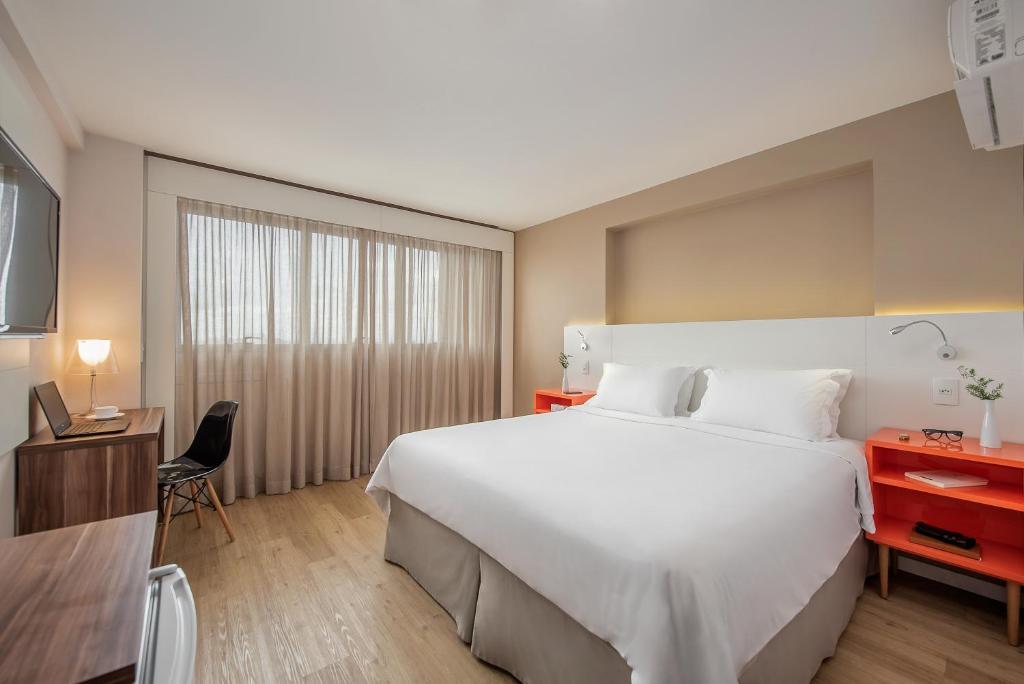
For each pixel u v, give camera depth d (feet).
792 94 7.52
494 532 5.23
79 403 8.62
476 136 9.02
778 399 8.21
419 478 6.89
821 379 8.10
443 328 14.74
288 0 5.44
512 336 16.63
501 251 16.34
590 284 13.73
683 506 4.62
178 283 10.14
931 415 7.48
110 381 8.91
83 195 8.71
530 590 4.92
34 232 6.15
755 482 5.44
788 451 6.97
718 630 3.39
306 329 11.78
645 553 3.79
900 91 7.45
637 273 13.08
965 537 6.42
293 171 10.78
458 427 8.78
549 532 4.55
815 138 8.95
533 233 15.89
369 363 13.01
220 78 7.06
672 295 12.20
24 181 5.76
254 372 11.09
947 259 7.48
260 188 11.10
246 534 8.91
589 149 9.62
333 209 12.25
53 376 7.69
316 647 5.65
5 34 5.40
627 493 5.02
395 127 8.64
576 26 5.88
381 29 5.95
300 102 7.77
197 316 10.32
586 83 7.18
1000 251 7.05
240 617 6.23
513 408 16.62
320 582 7.16
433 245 14.53
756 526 4.36
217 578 7.25
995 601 6.78
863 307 8.92
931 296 7.62
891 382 7.91
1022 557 6.18
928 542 6.48
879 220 8.13
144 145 9.36
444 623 6.18
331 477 12.30
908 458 7.54
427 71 6.88
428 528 6.88
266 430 11.18
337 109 7.99
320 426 12.00
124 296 9.07
